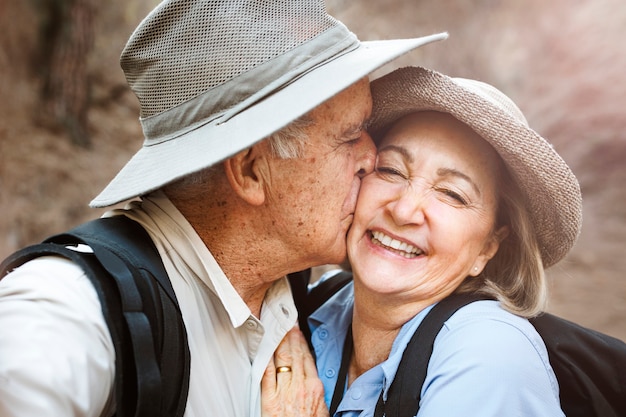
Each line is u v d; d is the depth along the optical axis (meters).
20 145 5.30
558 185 1.19
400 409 1.14
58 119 5.76
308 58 1.11
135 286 1.02
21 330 0.93
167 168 1.07
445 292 1.25
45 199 5.04
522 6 8.43
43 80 5.73
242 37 1.09
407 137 1.24
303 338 1.41
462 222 1.21
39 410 0.88
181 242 1.18
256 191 1.16
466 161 1.21
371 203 1.25
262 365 1.27
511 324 1.15
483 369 1.06
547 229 1.28
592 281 5.04
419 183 1.21
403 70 1.23
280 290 1.35
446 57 7.12
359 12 6.70
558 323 1.31
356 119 1.20
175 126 1.14
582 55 8.49
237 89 1.09
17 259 1.09
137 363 0.97
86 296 1.00
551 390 1.09
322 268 2.93
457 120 1.23
